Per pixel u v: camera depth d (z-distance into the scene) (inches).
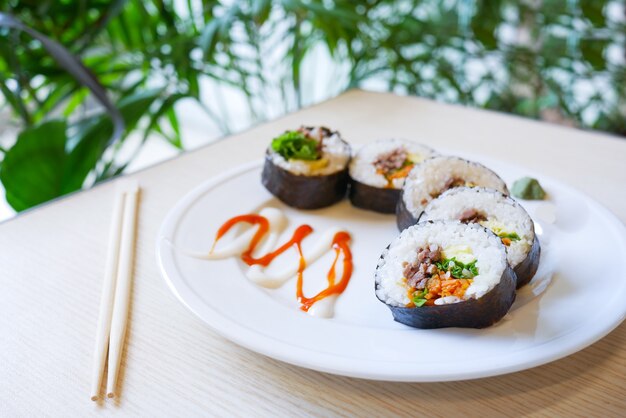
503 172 14.8
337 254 12.6
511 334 9.5
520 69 30.1
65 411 8.7
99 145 19.0
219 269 11.4
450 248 10.4
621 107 29.5
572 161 16.1
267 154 14.2
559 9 27.9
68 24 23.1
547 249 12.2
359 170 14.2
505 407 8.8
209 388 9.1
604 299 10.2
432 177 13.0
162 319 10.5
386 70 28.4
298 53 26.0
